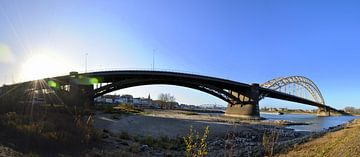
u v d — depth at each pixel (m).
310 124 100.62
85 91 85.31
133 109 101.75
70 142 25.28
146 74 98.88
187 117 84.25
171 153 28.58
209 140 39.81
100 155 22.84
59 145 23.78
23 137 23.56
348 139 28.45
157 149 30.41
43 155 20.50
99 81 98.44
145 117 65.56
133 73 95.38
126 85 104.44
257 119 116.56
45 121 29.34
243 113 129.50
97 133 30.38
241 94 135.62
